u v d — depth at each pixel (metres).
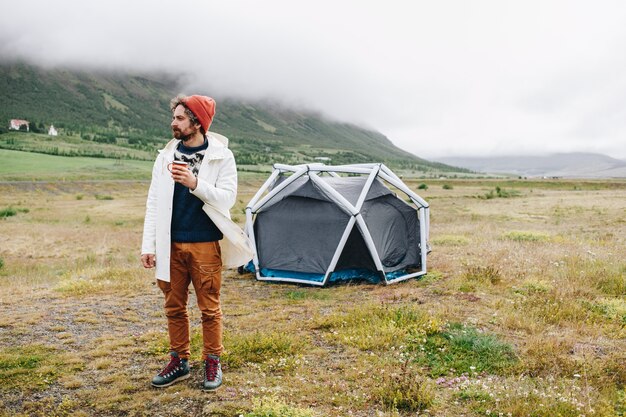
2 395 4.39
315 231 10.91
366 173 11.71
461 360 5.43
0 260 18.44
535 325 6.59
